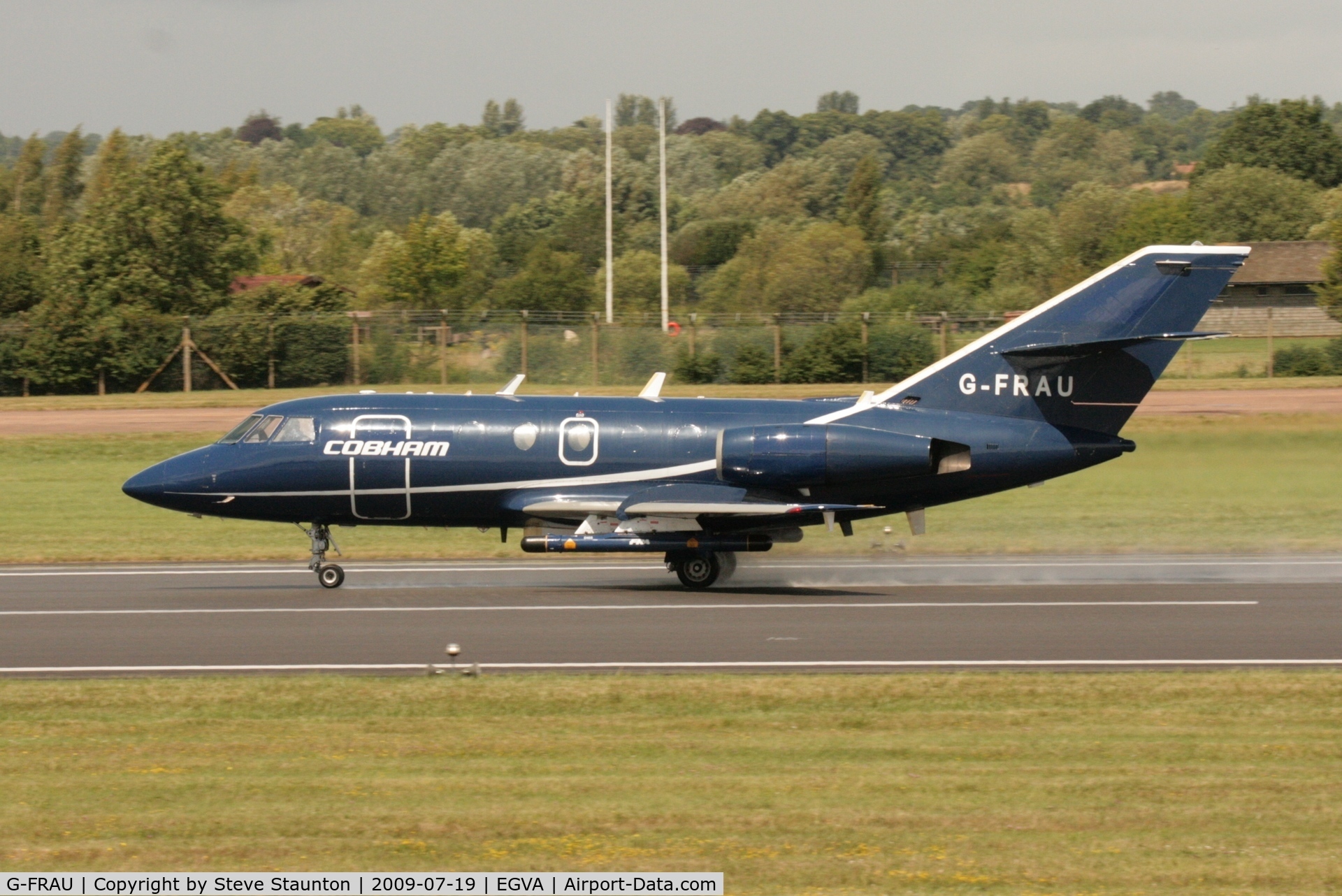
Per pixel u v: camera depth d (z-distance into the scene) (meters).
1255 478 131.50
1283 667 61.09
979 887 36.53
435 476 84.25
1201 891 36.28
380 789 43.94
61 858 38.81
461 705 54.62
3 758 47.38
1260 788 43.88
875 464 81.75
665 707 54.38
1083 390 84.25
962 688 56.91
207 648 65.88
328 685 57.66
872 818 41.22
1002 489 85.50
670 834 40.06
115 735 50.47
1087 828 40.47
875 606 76.88
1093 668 61.03
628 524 81.56
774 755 47.66
